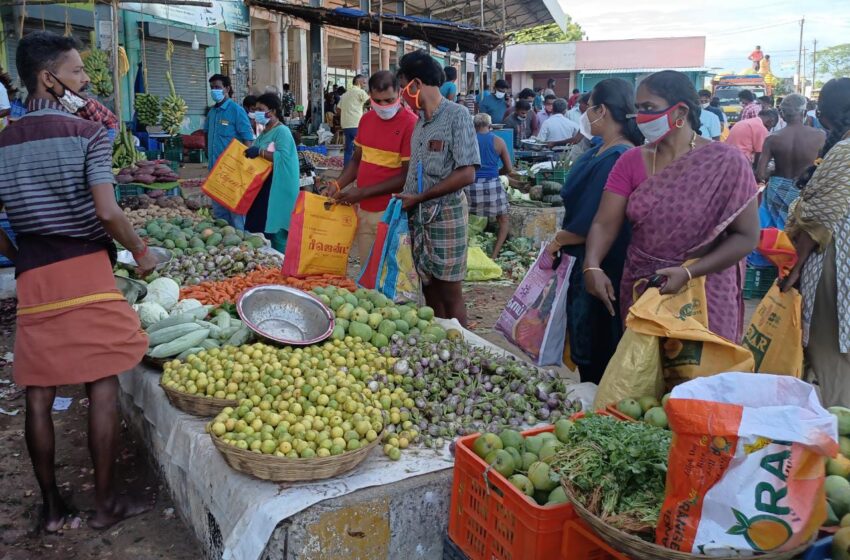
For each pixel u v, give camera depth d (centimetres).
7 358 571
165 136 1398
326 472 294
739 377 203
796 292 381
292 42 2405
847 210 356
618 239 398
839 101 387
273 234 794
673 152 336
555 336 426
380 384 367
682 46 4131
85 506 379
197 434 343
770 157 754
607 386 320
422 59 475
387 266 507
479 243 923
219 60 1830
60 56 327
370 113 551
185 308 490
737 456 189
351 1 2155
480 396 371
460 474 280
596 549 238
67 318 328
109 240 343
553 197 1016
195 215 879
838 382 381
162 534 355
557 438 287
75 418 479
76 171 321
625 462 228
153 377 414
